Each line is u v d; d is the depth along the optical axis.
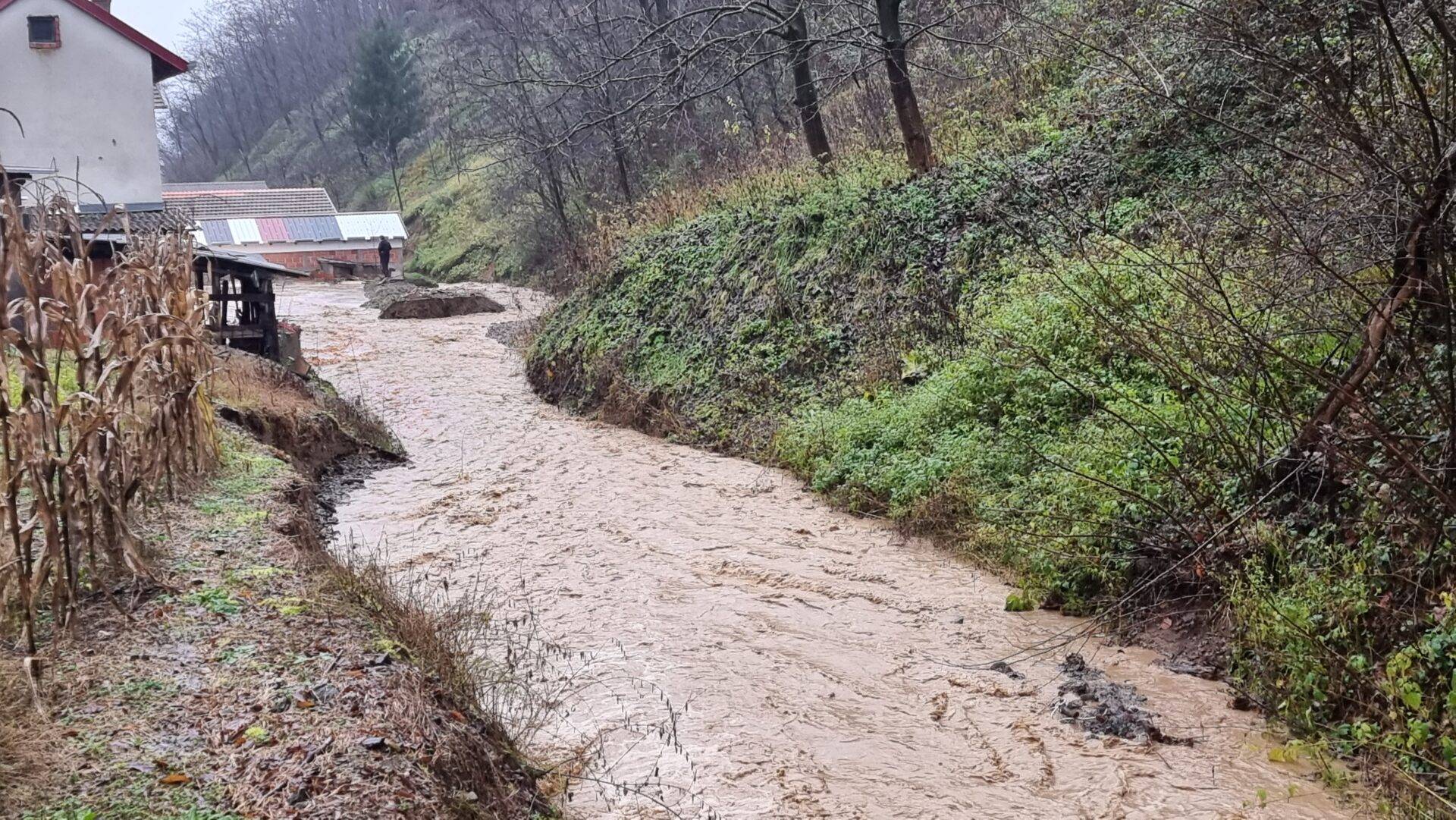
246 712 5.39
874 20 20.03
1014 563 9.29
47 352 11.91
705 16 25.42
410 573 9.84
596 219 26.83
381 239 46.81
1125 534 8.39
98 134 26.80
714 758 6.38
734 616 8.72
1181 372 7.95
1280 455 7.63
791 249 16.52
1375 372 7.16
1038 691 7.23
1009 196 13.75
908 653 7.93
